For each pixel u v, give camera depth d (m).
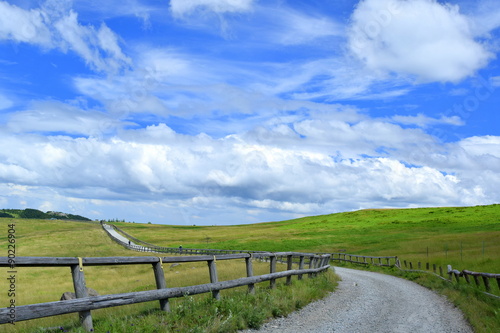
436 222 89.38
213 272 9.81
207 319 8.08
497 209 104.38
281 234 94.19
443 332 8.99
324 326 9.11
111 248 82.06
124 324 7.00
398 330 9.01
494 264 25.58
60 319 8.84
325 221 124.31
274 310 10.06
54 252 74.25
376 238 67.06
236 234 111.38
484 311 11.48
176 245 85.56
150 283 22.47
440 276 23.33
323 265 22.23
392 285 20.97
